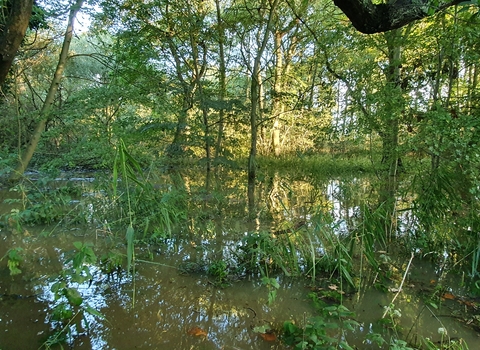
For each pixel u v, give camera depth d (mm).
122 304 2580
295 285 2996
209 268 3172
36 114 6914
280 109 13578
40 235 3967
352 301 2729
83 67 12680
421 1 2770
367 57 6434
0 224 4258
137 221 4309
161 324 2338
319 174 9758
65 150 8008
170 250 3719
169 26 9195
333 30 7414
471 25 4605
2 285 2777
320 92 8953
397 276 3225
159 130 8922
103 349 2045
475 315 2529
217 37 9305
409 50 6176
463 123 3891
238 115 9844
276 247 3354
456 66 5340
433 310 2611
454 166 4129
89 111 6625
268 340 2182
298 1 9430
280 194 7070
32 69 10875
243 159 12992
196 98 9250
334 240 3934
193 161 11578
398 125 5352
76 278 2443
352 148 14156
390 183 6305
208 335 2225
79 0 6910
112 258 3102
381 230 3568
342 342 1963
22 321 2279
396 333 2252
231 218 5066
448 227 3879
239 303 2656
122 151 2816
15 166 6688
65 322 2289
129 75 8375
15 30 3037
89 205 5211
